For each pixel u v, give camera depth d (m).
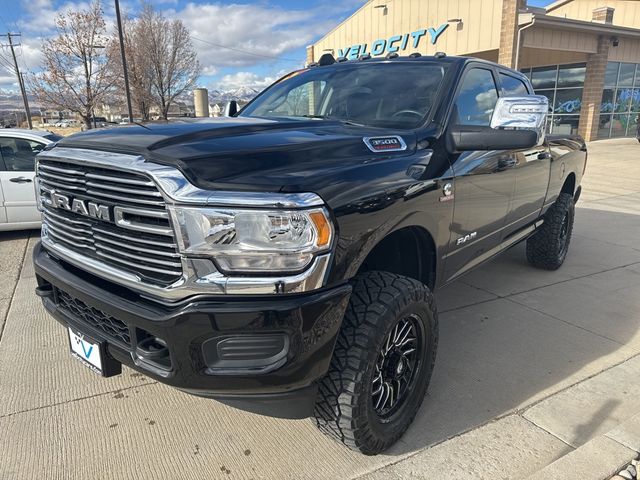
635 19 22.33
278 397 1.96
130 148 2.00
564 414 2.73
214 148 1.98
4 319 3.94
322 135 2.41
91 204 2.10
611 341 3.62
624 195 9.73
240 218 1.79
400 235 2.66
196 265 1.83
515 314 4.07
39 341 3.56
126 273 2.05
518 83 4.25
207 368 1.89
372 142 2.46
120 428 2.61
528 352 3.44
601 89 19.95
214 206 1.79
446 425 2.65
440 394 2.93
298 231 1.82
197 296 1.85
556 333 3.74
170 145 2.01
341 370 2.14
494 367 3.24
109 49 35.31
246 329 1.83
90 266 2.20
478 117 3.40
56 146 2.44
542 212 4.63
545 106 2.54
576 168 5.35
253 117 3.11
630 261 5.57
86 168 2.11
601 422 2.67
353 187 2.05
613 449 2.35
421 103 3.03
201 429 2.61
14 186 6.40
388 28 20.78
